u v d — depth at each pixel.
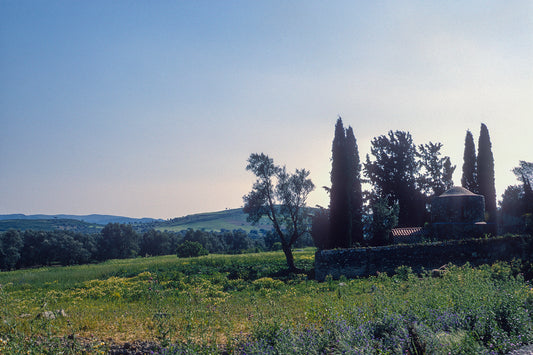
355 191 51.25
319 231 49.38
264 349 8.95
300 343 9.08
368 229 50.38
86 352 9.23
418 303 11.92
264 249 109.25
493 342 8.84
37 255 99.06
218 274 36.06
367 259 30.45
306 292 22.56
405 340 8.66
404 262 29.80
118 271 41.59
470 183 53.06
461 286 15.83
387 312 10.89
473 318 10.46
